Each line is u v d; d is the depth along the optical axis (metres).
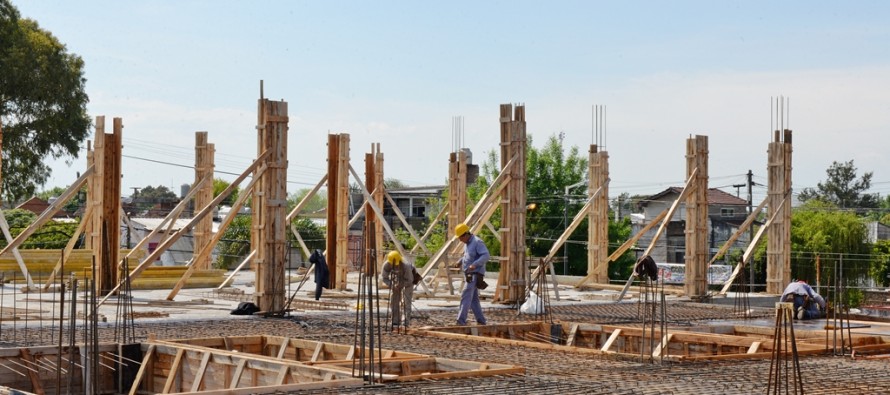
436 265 25.20
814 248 45.09
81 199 62.78
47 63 44.44
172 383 12.62
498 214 44.53
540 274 20.64
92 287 11.87
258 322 17.50
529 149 50.03
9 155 44.69
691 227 25.78
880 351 14.37
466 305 17.41
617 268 45.78
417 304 22.44
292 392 9.81
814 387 10.46
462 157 31.25
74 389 12.92
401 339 15.12
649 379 10.98
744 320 19.55
